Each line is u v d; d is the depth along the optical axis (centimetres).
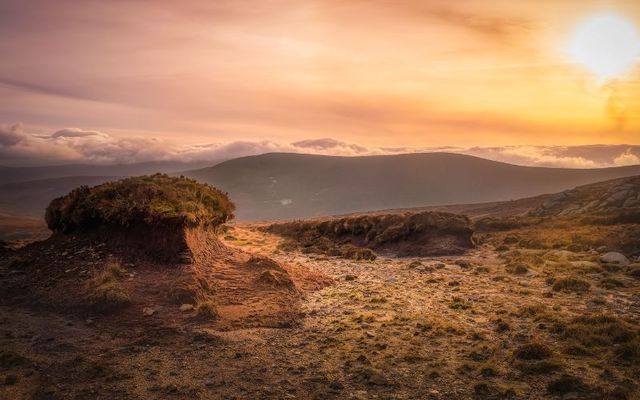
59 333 1162
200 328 1220
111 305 1307
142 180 1964
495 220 4644
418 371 970
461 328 1262
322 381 916
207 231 2023
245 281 1647
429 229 3219
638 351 1006
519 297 1680
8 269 1612
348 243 3559
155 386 879
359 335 1212
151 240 1655
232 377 932
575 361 1003
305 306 1526
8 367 942
